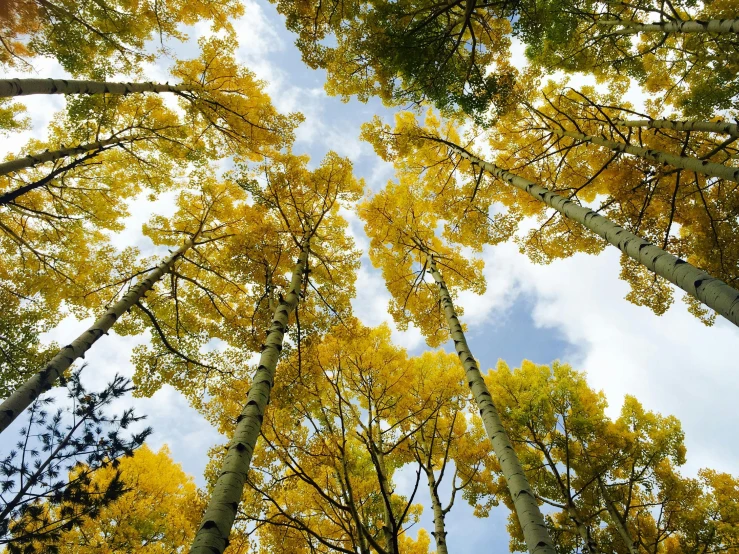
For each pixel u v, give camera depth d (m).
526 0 5.95
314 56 7.02
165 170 9.27
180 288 8.26
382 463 4.35
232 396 6.43
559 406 8.52
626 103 7.87
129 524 8.17
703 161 5.01
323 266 8.04
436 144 9.05
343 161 7.78
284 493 5.34
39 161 6.15
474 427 8.90
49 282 7.78
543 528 2.91
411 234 9.48
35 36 6.08
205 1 7.82
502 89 6.56
